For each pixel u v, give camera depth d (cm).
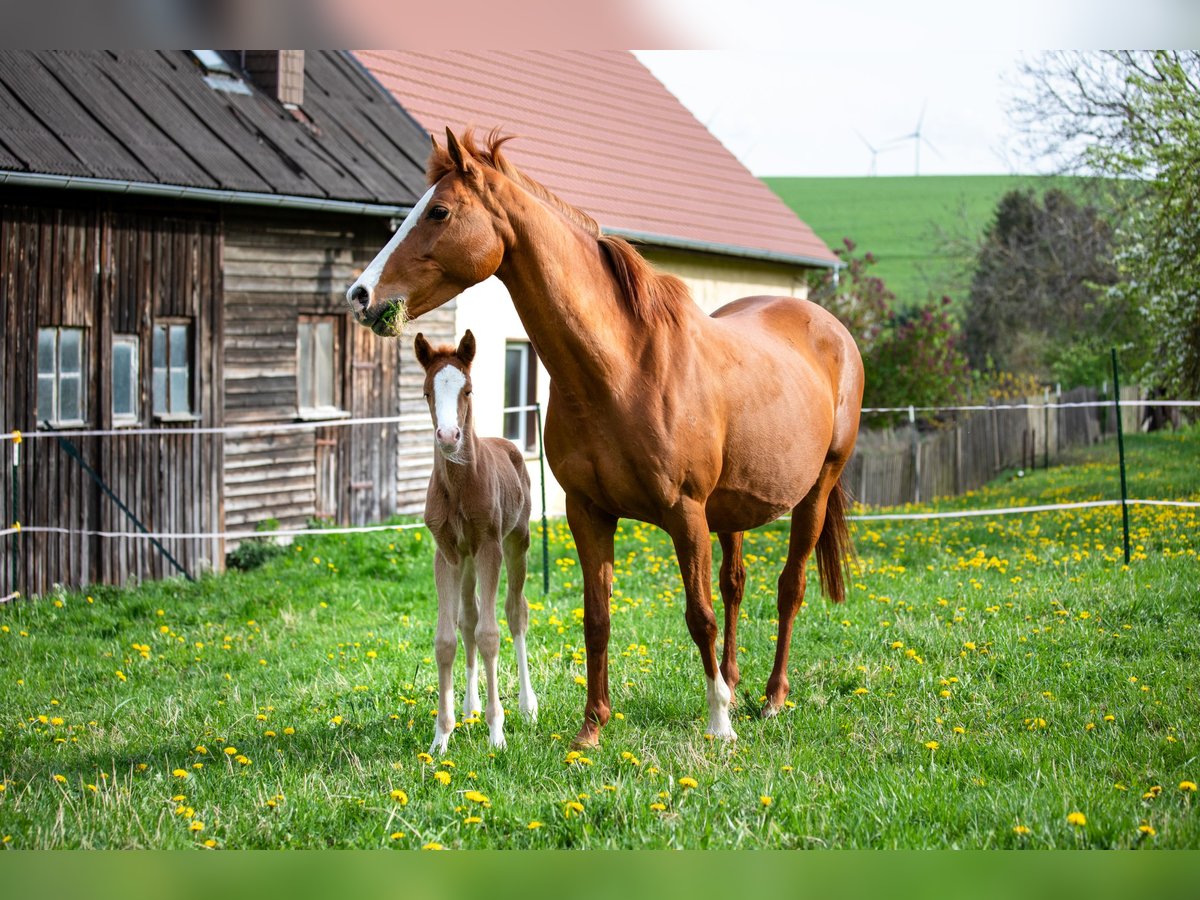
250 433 1302
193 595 1079
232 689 720
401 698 663
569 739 576
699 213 2091
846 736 571
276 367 1330
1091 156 1909
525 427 1734
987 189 6519
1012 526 1320
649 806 458
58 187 1074
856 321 2452
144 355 1189
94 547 1148
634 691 664
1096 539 1134
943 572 995
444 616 573
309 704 669
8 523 1067
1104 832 423
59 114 1134
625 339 545
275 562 1229
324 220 1380
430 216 520
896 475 1914
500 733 575
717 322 618
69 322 1118
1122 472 1004
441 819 459
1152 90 1734
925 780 486
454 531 574
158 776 524
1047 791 466
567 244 536
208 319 1248
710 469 562
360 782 510
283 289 1335
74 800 489
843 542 717
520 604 652
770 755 536
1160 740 537
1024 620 788
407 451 1507
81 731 630
